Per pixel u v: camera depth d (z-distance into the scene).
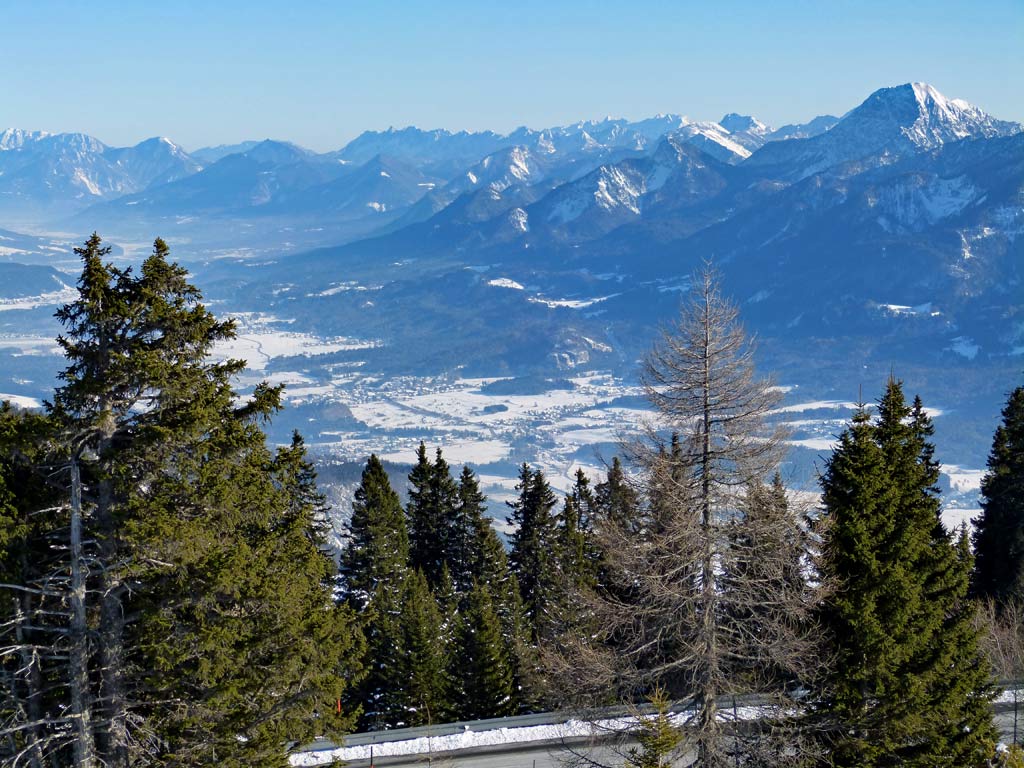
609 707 23.59
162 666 19.25
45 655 19.88
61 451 19.06
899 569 23.38
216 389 19.78
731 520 22.30
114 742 19.83
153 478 19.33
